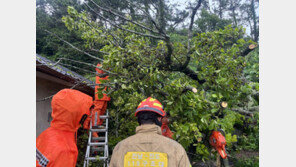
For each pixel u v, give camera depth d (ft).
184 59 12.40
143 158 4.10
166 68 11.49
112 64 9.50
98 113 14.52
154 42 14.06
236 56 10.96
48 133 7.43
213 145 11.57
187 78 13.26
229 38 11.50
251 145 21.98
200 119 9.73
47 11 43.39
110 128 19.15
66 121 7.75
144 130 4.39
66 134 7.69
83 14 12.82
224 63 10.34
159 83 11.18
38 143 7.32
